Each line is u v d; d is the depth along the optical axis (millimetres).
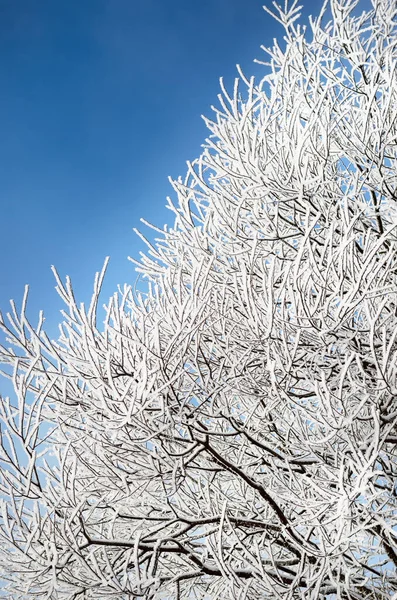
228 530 4574
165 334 4371
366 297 3742
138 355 3832
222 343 4672
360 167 5586
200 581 5328
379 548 3781
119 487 4273
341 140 5355
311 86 5676
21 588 4156
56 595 4023
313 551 3645
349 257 3756
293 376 4207
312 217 5188
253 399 4652
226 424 5137
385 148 5199
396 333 3490
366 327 4785
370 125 5051
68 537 3916
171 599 4719
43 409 4336
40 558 3992
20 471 3744
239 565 4863
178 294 3693
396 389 3799
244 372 4199
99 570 3807
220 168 5086
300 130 4715
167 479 4340
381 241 3461
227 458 5332
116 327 3922
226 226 5055
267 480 5469
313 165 5078
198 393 4160
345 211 3721
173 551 4312
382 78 5465
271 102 5012
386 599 4648
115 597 4062
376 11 5816
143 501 4918
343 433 3715
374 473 3086
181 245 5461
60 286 3682
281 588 4430
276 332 4016
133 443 3914
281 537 4840
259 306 3893
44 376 4129
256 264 4590
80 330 3711
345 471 3949
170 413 3955
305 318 3736
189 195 5109
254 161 4676
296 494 4105
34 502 3750
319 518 3725
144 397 3535
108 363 3393
